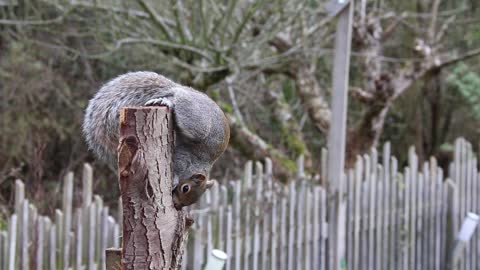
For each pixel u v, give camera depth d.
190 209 4.62
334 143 5.60
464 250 6.89
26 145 8.85
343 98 5.59
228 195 5.06
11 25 9.31
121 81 3.17
